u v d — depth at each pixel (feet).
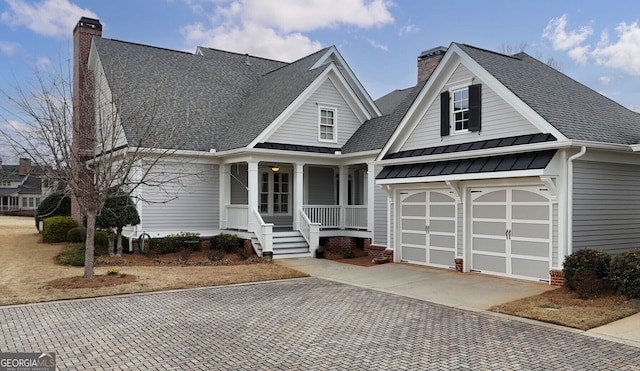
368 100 75.87
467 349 24.93
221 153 64.13
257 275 47.93
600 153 42.39
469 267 48.96
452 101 50.31
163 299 37.52
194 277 46.06
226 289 41.93
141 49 76.59
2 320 30.53
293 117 66.59
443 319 31.37
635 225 45.75
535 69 53.78
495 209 46.44
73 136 48.26
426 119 53.21
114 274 44.65
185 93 72.64
